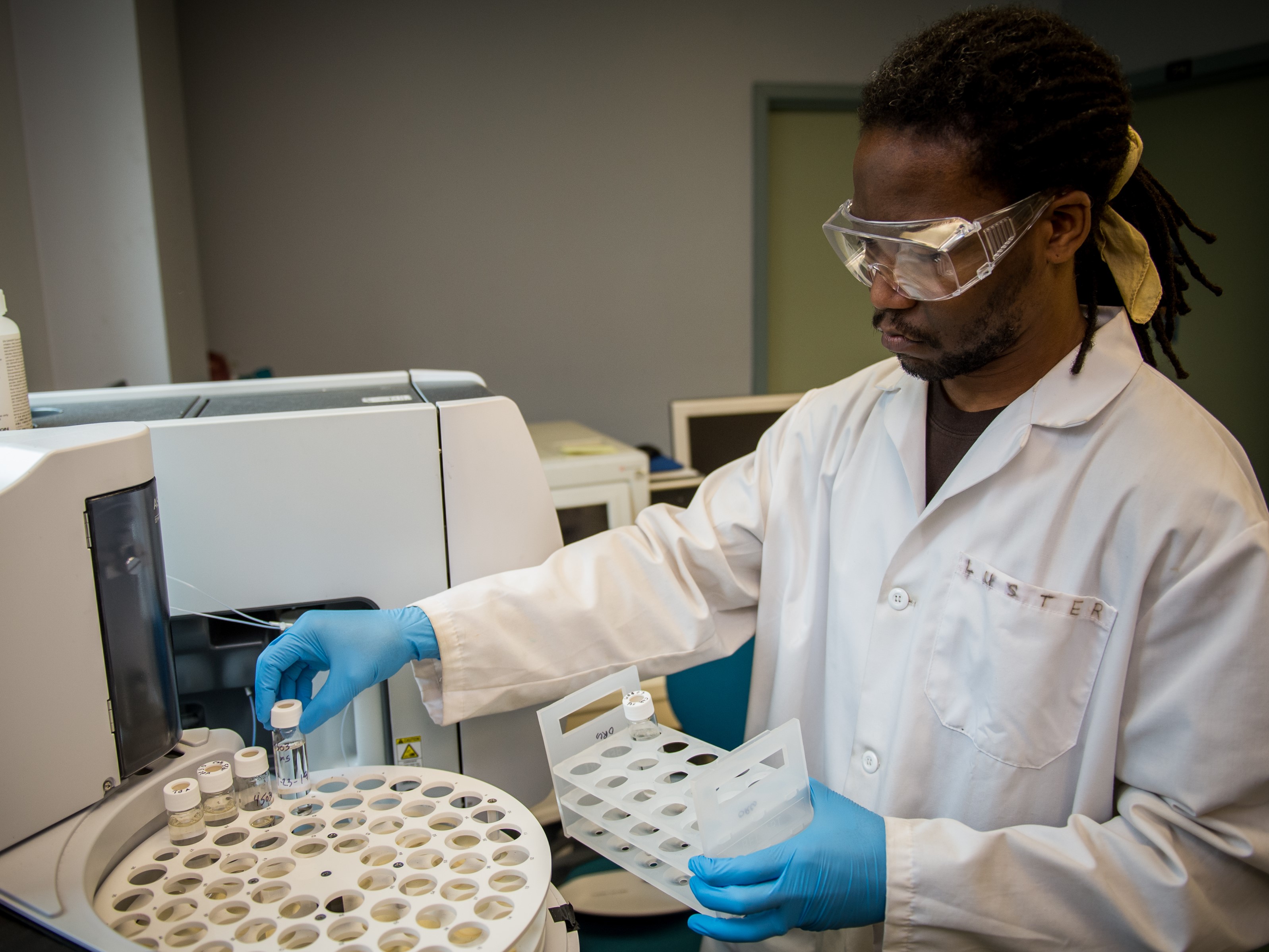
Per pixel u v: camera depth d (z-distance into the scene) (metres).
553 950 0.60
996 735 0.76
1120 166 0.69
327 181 2.67
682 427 1.93
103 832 0.61
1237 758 0.66
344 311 2.75
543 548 0.91
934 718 0.81
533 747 0.91
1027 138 0.63
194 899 0.57
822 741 0.94
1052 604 0.74
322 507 0.80
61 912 0.54
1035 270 0.70
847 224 0.71
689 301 3.12
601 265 2.99
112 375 1.90
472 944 0.53
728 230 3.12
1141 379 0.77
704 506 1.01
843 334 3.44
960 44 0.65
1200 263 2.98
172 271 2.05
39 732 0.59
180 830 0.63
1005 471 0.79
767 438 1.04
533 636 0.85
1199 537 0.69
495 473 0.86
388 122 2.70
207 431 0.76
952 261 0.65
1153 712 0.70
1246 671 0.65
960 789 0.80
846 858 0.68
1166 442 0.72
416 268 2.80
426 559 0.85
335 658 0.76
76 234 1.83
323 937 0.53
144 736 0.67
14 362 0.71
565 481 1.61
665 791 0.71
